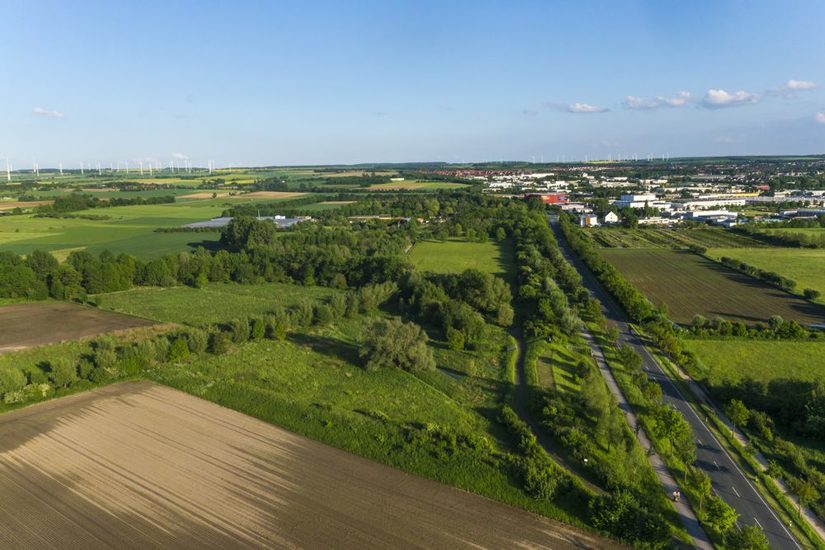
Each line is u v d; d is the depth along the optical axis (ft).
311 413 219.41
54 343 310.65
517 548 147.64
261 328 317.83
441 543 148.15
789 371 273.54
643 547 149.59
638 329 345.31
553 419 218.59
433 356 294.87
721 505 155.22
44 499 162.81
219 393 238.68
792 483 178.09
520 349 309.63
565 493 171.12
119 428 208.03
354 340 327.88
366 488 172.96
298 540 147.33
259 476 177.78
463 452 192.95
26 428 207.41
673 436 200.85
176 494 166.61
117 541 145.07
